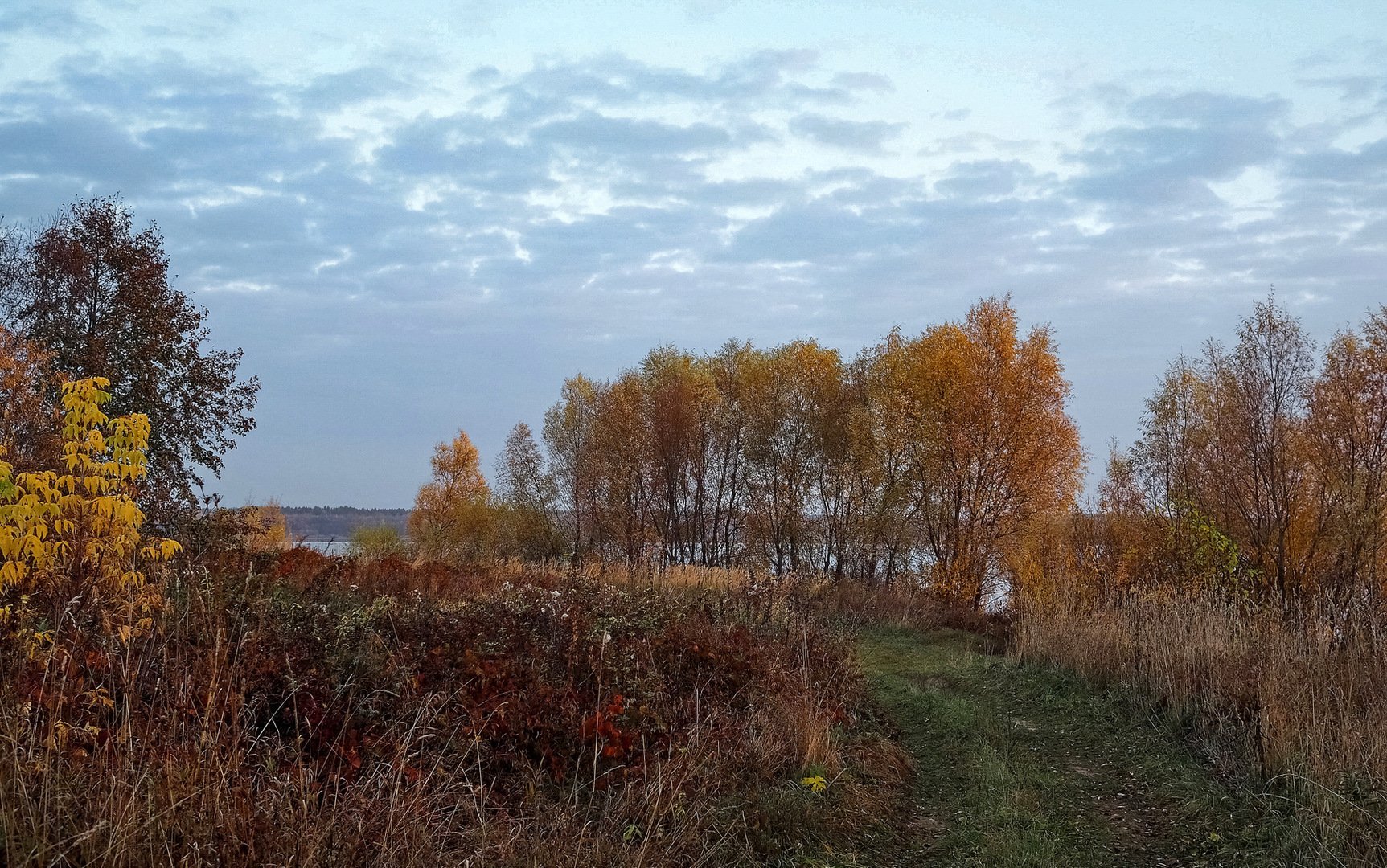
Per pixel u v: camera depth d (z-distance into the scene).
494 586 14.28
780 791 6.32
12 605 5.15
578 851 4.68
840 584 20.28
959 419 26.92
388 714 5.88
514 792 5.62
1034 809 7.02
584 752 6.18
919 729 9.67
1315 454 20.11
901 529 28.42
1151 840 6.53
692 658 8.65
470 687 6.58
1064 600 14.38
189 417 17.86
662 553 38.06
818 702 8.52
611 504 39.19
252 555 12.12
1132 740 8.71
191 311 18.58
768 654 9.54
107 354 16.78
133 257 17.75
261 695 5.39
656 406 37.41
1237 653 9.42
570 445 42.41
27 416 10.17
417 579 14.75
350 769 5.14
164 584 5.89
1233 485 21.14
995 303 27.70
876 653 14.59
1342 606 10.02
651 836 5.23
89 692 4.59
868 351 34.50
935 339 28.22
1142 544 19.78
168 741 4.31
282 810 4.10
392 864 4.10
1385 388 19.59
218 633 5.10
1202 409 22.86
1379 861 5.41
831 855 5.70
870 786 7.22
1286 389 20.66
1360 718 7.19
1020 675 11.91
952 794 7.57
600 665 7.23
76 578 5.56
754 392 35.66
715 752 6.52
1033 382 27.02
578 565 17.28
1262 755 7.36
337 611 8.94
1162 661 9.98
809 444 34.44
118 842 3.63
